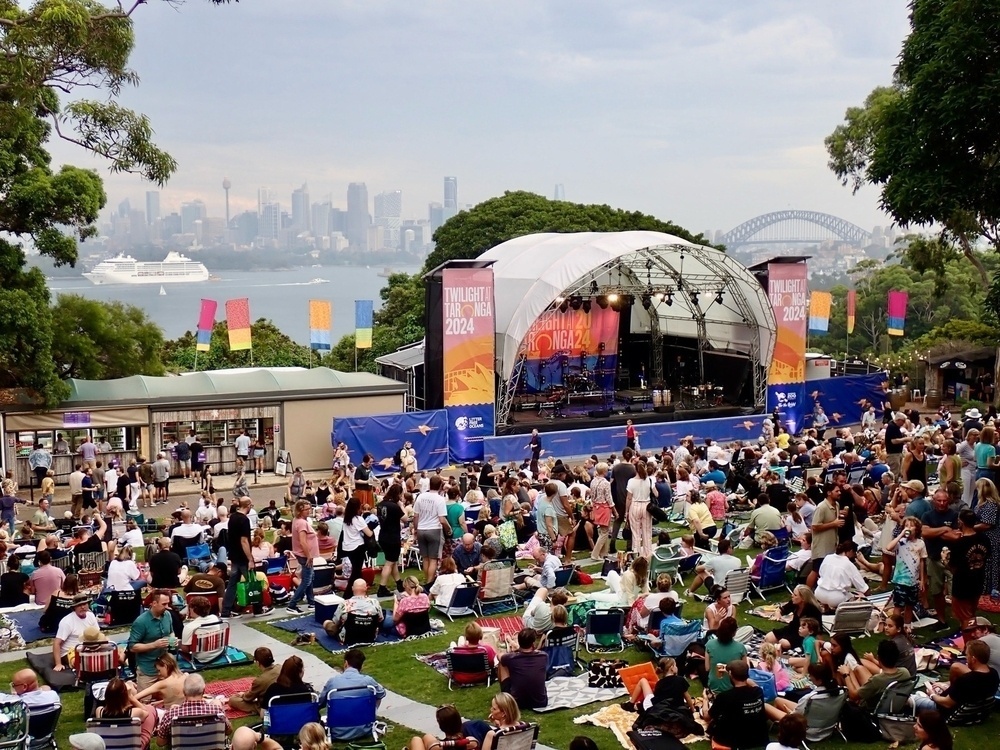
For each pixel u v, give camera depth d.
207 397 38.03
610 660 15.92
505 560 19.62
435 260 78.50
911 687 13.38
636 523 22.38
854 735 13.20
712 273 48.59
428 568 20.92
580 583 21.08
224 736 12.27
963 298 96.88
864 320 103.94
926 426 34.84
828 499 19.61
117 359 48.91
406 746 12.23
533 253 49.31
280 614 19.77
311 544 20.19
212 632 16.44
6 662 16.89
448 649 16.14
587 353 52.75
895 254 96.25
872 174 26.33
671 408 47.62
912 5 26.44
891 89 56.69
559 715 14.20
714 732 12.41
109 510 24.59
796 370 47.69
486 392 41.28
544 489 23.09
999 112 23.00
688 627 15.53
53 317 45.12
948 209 24.19
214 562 21.56
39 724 12.41
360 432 38.38
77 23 23.06
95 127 28.09
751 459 29.00
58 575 19.78
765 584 19.84
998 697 13.97
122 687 12.20
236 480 32.75
